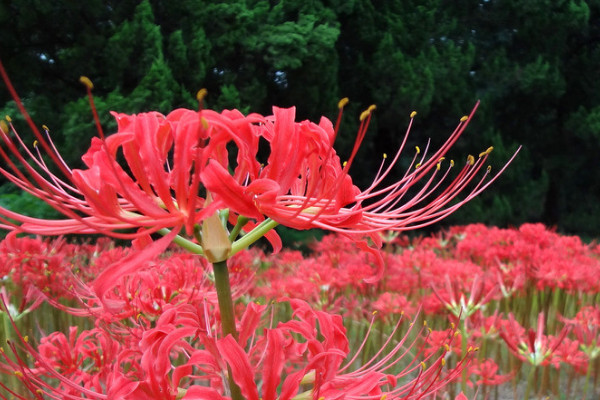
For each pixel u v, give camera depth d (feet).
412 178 5.90
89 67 40.68
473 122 55.93
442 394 11.02
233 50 42.80
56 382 11.40
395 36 54.49
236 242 5.09
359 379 5.33
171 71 39.37
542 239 19.88
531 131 65.31
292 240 40.88
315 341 5.07
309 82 46.42
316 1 47.14
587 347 12.32
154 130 4.60
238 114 4.97
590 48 68.18
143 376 5.79
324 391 5.06
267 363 4.83
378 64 51.57
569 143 65.41
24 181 4.38
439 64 54.49
